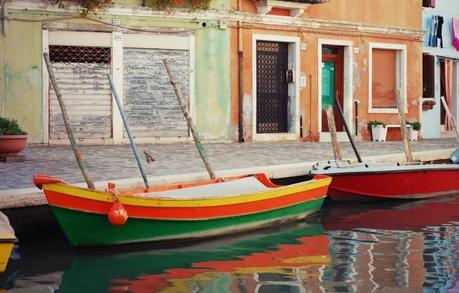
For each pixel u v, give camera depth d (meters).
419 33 24.84
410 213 12.33
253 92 21.05
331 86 23.27
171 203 9.08
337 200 13.29
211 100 20.44
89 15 18.84
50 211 9.62
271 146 19.31
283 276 7.72
